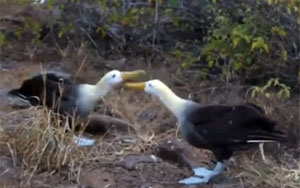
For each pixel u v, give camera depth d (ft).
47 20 50.85
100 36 49.98
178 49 48.19
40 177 34.47
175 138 38.91
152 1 48.60
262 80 44.37
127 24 48.34
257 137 33.60
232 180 34.81
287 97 41.93
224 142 33.81
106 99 42.68
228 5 44.50
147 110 41.98
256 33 42.78
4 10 53.36
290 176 34.78
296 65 43.83
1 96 41.55
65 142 35.83
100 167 35.68
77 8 49.78
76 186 34.12
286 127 39.40
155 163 36.37
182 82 45.19
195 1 47.29
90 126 39.11
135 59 48.55
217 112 34.12
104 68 47.24
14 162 34.86
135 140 38.50
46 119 36.32
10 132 36.52
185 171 35.78
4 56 48.47
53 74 40.65
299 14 41.65
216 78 45.14
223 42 43.04
